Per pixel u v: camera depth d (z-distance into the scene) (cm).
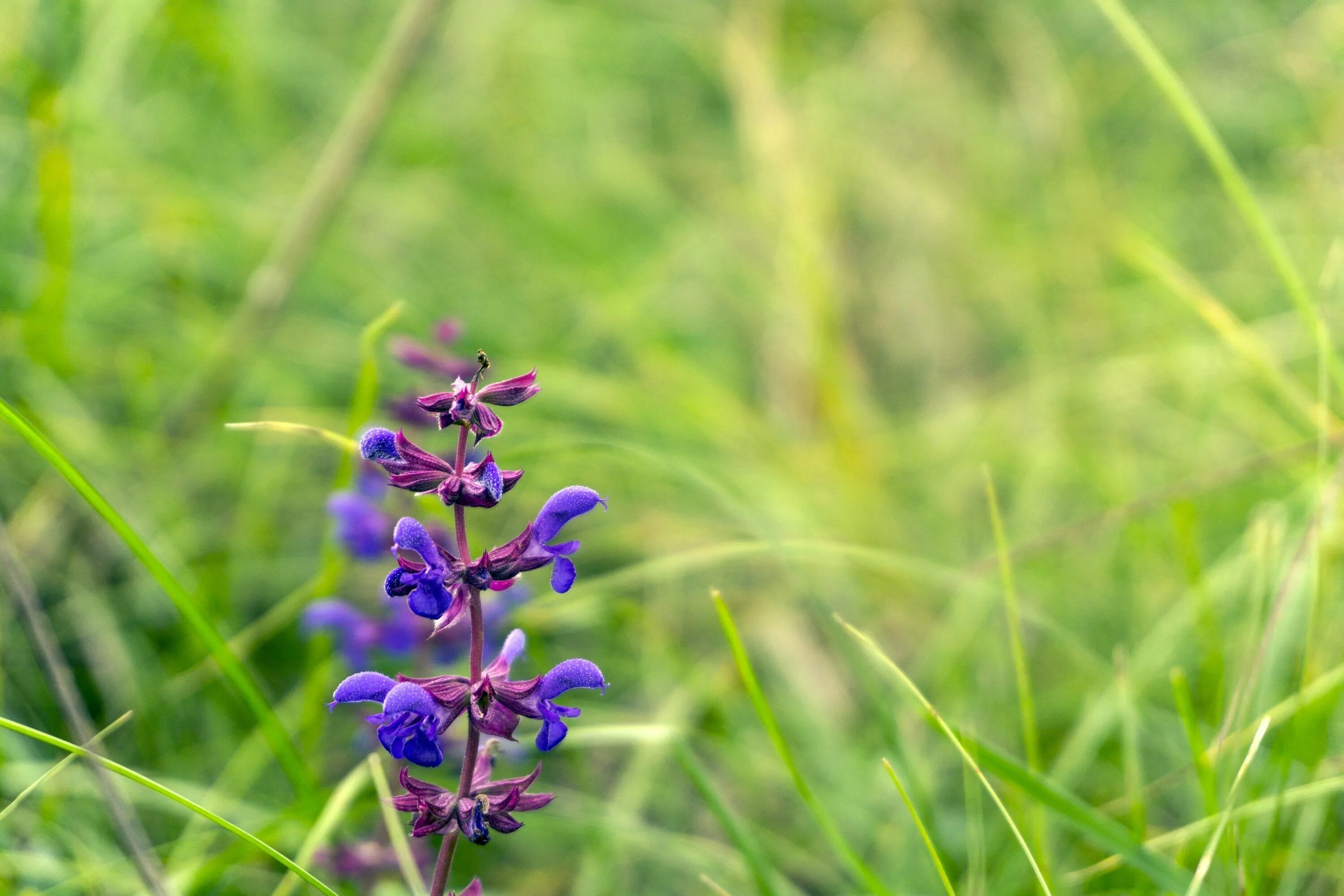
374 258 171
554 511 93
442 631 92
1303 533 114
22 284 132
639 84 220
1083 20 236
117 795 100
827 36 233
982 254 188
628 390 157
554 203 192
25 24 124
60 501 118
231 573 126
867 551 110
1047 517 151
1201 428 155
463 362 111
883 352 183
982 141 209
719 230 192
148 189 144
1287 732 102
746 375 179
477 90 200
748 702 126
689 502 148
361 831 111
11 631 112
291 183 172
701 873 110
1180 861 102
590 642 133
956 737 101
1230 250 186
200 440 134
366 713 114
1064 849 110
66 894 103
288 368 150
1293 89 204
